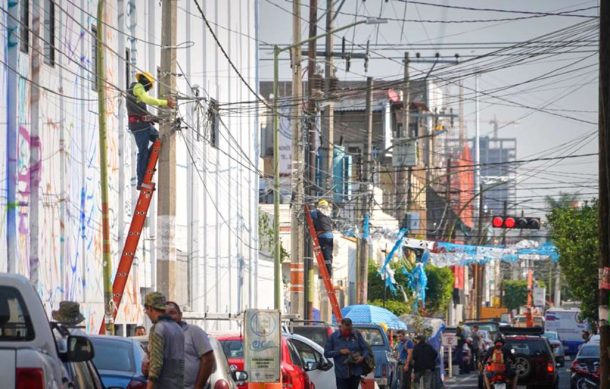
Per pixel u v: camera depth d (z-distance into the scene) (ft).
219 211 234.58
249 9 264.52
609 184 130.41
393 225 401.29
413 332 255.50
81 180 162.09
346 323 135.44
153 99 142.31
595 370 207.41
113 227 175.11
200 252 220.23
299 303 220.23
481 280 496.23
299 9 223.92
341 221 304.50
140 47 187.83
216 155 233.14
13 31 137.80
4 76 135.44
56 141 152.66
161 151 142.10
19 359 54.75
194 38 221.46
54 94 151.64
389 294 372.17
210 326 221.66
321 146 298.35
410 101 495.41
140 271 186.09
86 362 74.84
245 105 258.57
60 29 153.99
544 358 203.72
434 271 413.39
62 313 90.68
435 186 587.68
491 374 186.29
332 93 252.62
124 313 177.88
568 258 273.54
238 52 254.88
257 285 266.77
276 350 113.50
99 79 138.51
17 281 60.03
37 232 145.07
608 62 132.36
